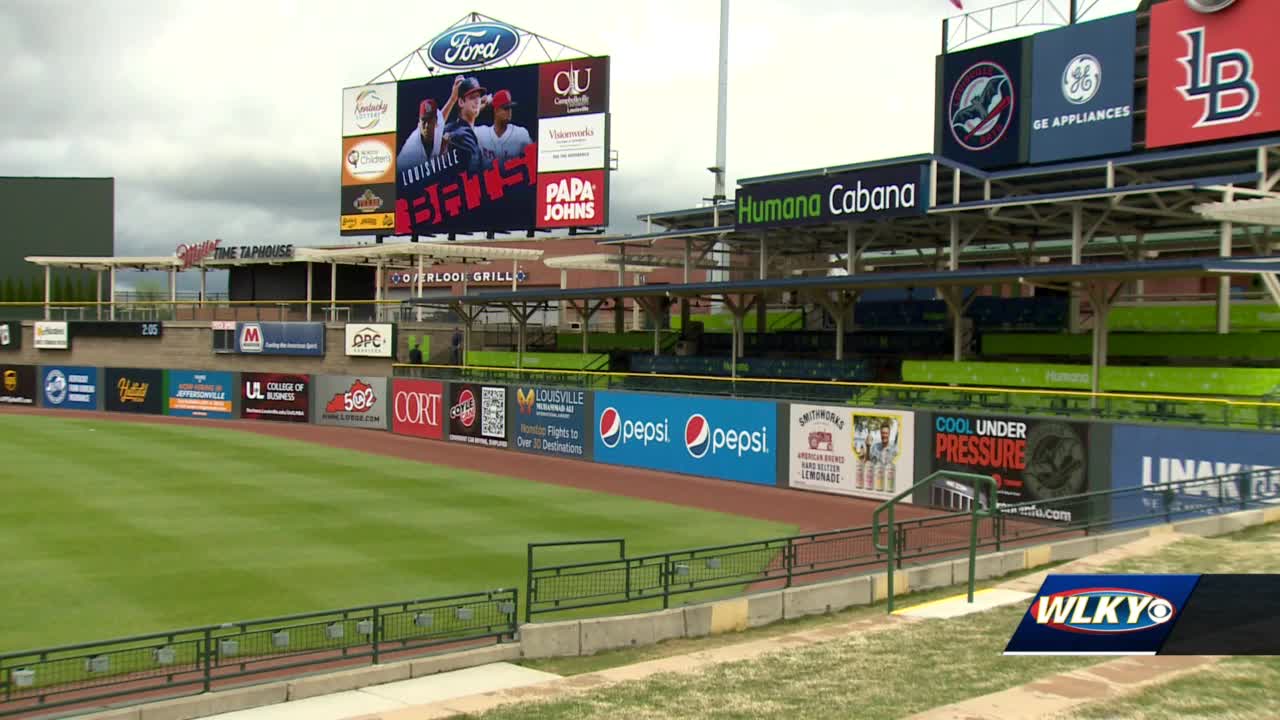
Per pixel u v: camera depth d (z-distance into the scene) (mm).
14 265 101062
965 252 55188
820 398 37719
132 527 28016
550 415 47750
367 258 68000
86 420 62125
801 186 44062
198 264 72750
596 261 64375
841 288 40062
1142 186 35406
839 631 16594
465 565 24234
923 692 11797
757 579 20375
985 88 50375
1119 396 29781
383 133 68188
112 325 72312
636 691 12992
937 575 21328
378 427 58031
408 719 12102
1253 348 37688
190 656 16906
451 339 64812
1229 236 36375
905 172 40562
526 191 63375
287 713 13547
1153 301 49688
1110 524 24469
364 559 24672
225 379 65125
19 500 31891
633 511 32875
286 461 43219
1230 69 41094
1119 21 45469
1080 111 46906
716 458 40812
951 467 33344
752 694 12445
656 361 51406
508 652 16734
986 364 36688
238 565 23781
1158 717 9398
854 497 36219
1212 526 21906
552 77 62500
